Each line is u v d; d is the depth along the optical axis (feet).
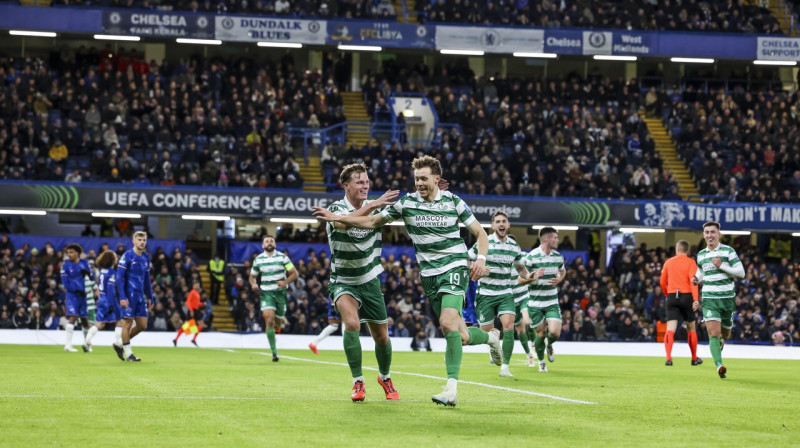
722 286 49.32
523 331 56.80
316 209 28.91
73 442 20.51
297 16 134.92
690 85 151.12
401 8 151.23
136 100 126.21
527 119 134.21
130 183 112.27
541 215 117.80
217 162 118.73
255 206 113.91
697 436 23.08
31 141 117.50
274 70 137.80
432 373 49.24
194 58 138.21
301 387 36.42
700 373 54.65
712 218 120.26
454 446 20.54
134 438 21.26
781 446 21.49
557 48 138.92
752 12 150.00
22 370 45.83
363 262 29.91
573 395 34.71
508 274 46.14
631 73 153.58
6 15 127.75
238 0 136.56
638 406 30.71
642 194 123.03
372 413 26.73
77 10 130.00
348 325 29.84
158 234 123.24
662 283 66.33
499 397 32.91
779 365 70.54
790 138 135.23
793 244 128.36
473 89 142.51
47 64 139.44
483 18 141.69
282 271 60.70
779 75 153.07
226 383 38.27
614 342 104.01
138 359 56.90
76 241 107.86
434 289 29.35
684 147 135.64
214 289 109.81
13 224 122.93
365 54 148.87
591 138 130.41
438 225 29.27
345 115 138.82
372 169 120.67
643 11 145.48
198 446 20.17
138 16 131.13
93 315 73.26
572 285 111.65
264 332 101.60
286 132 128.88
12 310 96.58
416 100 136.36
